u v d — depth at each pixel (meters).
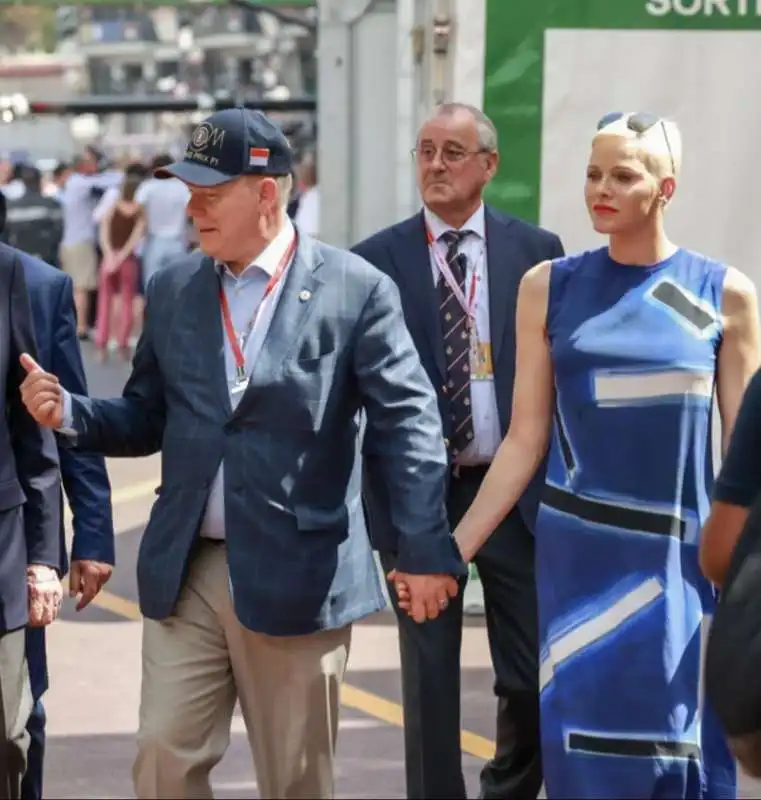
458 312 8.64
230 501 6.90
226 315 7.05
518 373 7.26
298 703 7.03
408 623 8.35
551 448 7.14
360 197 18.12
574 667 6.96
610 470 6.91
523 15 11.77
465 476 8.65
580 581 6.98
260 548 6.86
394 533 8.13
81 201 32.84
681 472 6.88
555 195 11.87
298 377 6.89
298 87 53.00
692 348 6.86
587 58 11.76
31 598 7.44
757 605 5.86
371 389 7.02
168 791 7.05
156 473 20.20
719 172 11.71
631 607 6.88
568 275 7.10
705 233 11.74
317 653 7.03
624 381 6.88
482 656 12.24
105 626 13.38
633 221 6.90
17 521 7.31
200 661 7.05
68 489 8.19
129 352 30.80
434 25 11.93
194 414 7.00
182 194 30.42
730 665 5.85
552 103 11.80
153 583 7.04
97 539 8.14
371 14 17.83
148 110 34.19
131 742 10.56
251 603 6.85
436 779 8.36
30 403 7.10
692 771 6.90
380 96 17.95
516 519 8.48
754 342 6.95
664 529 6.86
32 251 31.89
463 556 7.28
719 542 6.27
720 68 11.67
